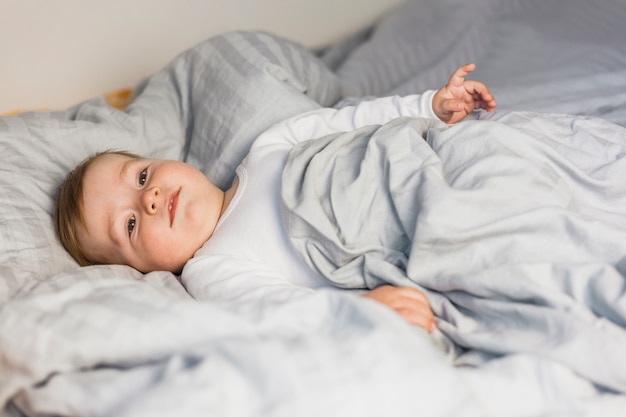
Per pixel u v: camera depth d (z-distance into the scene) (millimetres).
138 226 1256
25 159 1354
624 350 809
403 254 1032
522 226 953
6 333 844
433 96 1326
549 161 1040
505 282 899
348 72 1966
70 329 830
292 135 1381
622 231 927
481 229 945
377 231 1048
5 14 1783
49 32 1856
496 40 1935
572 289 890
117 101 1938
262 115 1457
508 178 987
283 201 1113
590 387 830
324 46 2338
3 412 854
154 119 1551
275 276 1139
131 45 2002
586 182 1040
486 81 1733
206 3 2096
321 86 1713
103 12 1920
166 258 1269
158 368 761
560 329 841
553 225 947
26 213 1253
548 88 1588
